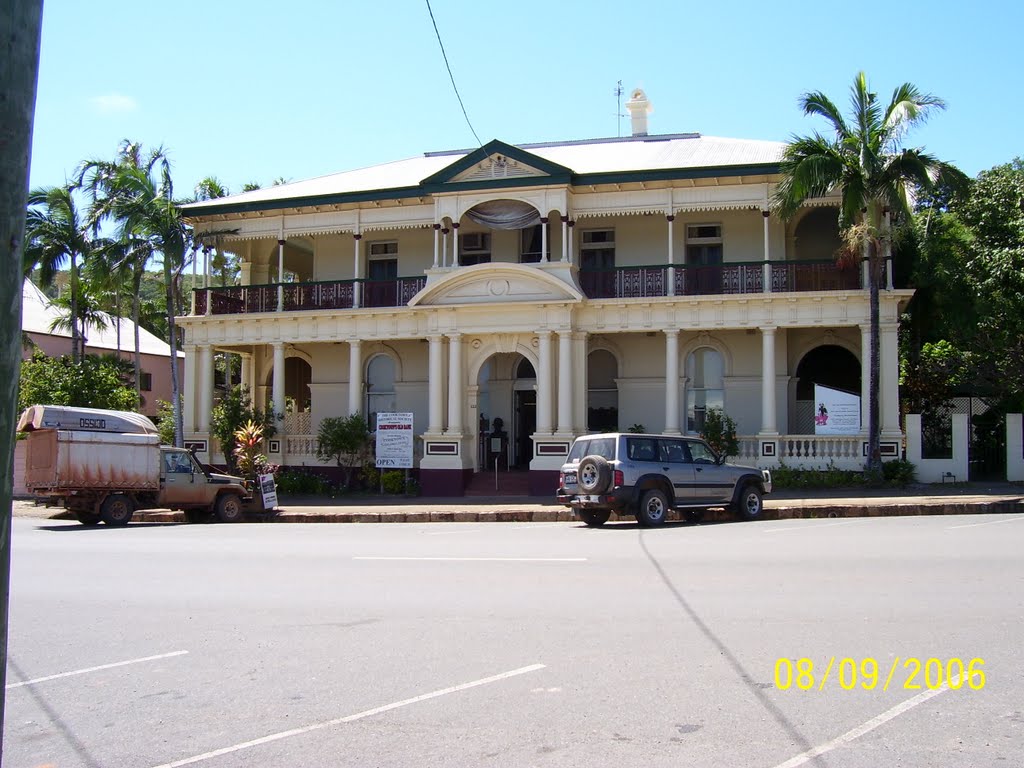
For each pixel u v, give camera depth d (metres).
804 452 25.03
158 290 48.44
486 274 26.69
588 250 28.83
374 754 5.33
